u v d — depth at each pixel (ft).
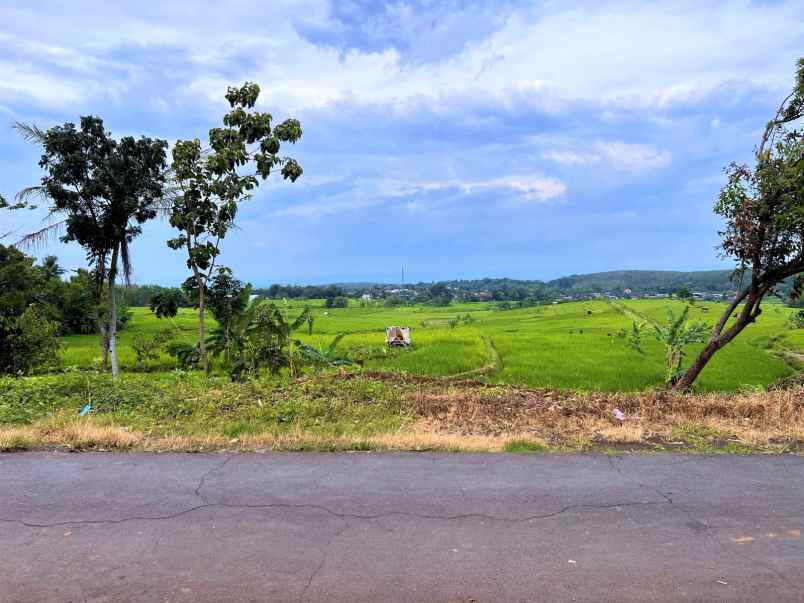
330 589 9.87
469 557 11.03
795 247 37.70
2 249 68.39
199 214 54.03
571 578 10.26
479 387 36.40
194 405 24.79
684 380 43.45
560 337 120.67
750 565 10.75
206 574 10.42
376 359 83.05
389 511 13.26
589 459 17.17
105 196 58.39
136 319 189.88
